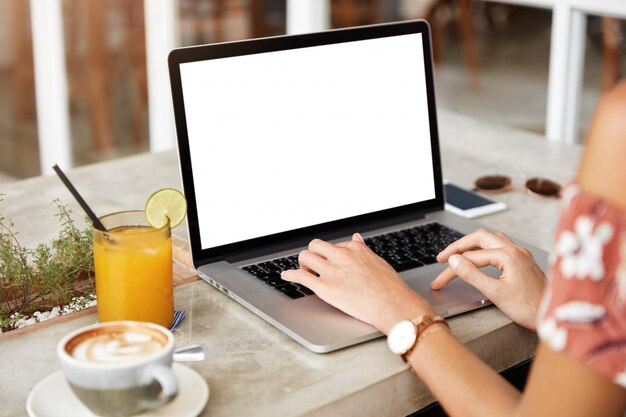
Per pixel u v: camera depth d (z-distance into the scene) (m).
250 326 1.14
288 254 1.33
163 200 1.16
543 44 3.44
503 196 1.71
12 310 1.23
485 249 1.20
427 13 3.81
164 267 1.10
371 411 1.02
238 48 1.30
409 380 1.04
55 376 0.98
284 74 1.35
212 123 1.28
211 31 3.49
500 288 1.16
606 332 0.74
